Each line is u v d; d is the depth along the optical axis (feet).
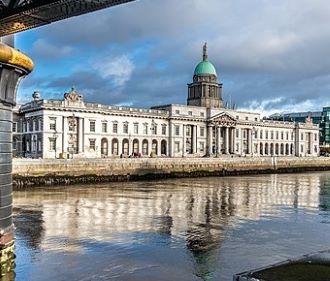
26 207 123.65
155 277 57.41
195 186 213.66
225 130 469.16
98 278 56.44
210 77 524.52
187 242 78.59
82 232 85.51
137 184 228.84
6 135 57.31
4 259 56.70
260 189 196.13
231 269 61.93
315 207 129.90
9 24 57.82
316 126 569.64
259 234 86.84
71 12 54.08
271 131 517.55
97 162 251.19
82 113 357.20
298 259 41.27
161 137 421.18
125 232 86.43
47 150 337.11
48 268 60.03
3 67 55.06
